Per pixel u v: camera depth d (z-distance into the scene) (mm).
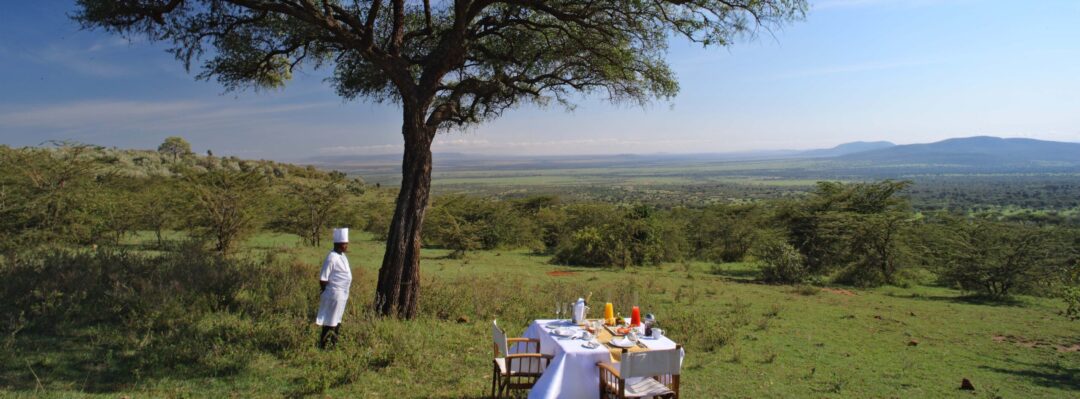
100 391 5867
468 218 31562
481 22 11086
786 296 16344
